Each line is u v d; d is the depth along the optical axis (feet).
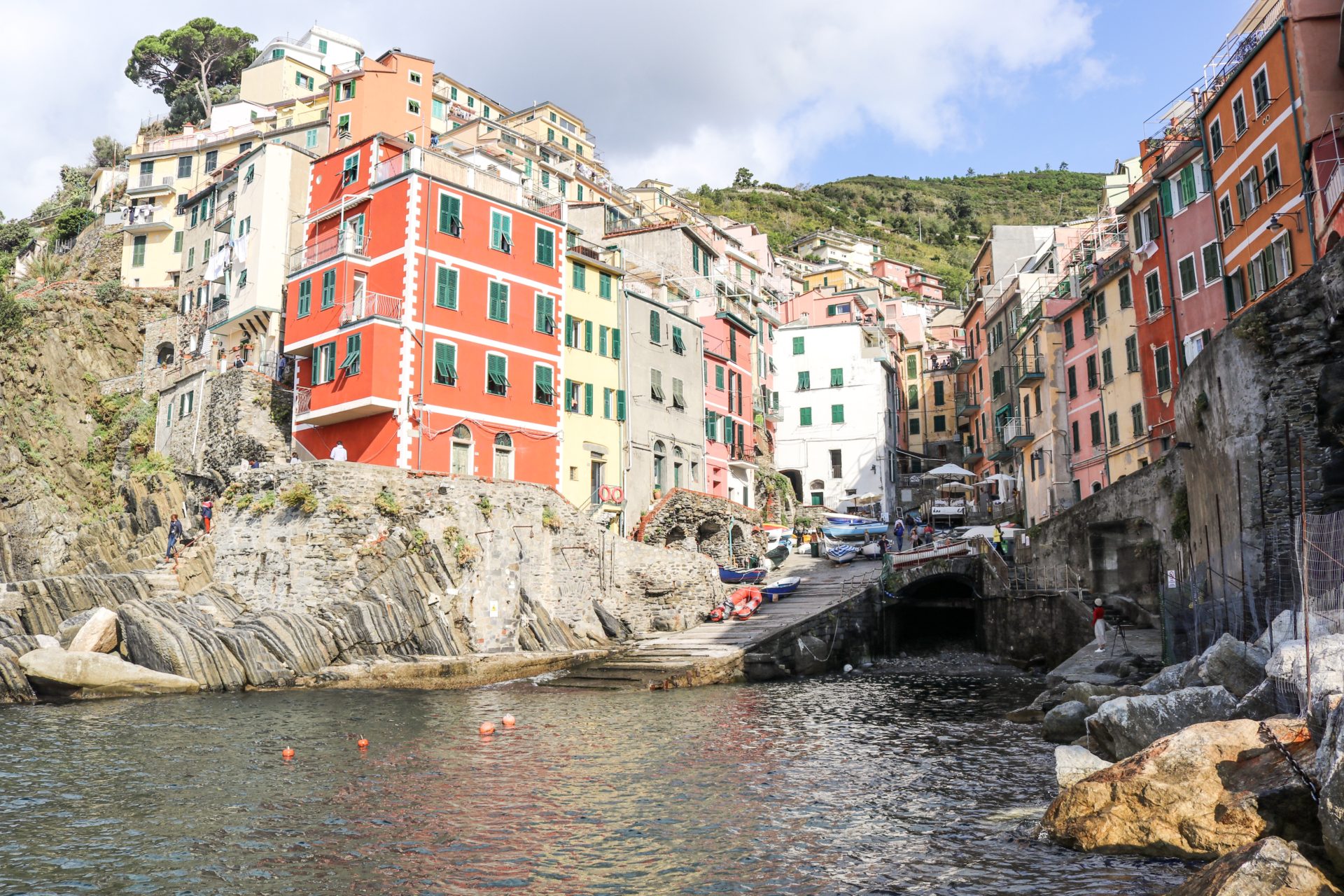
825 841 50.01
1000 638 140.56
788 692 111.65
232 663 111.34
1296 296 77.41
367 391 137.80
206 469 172.65
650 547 151.43
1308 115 113.19
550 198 203.21
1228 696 53.83
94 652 110.83
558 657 127.44
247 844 50.21
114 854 48.49
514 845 49.90
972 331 276.41
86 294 219.41
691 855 48.14
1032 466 211.82
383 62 233.35
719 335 219.61
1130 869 42.42
